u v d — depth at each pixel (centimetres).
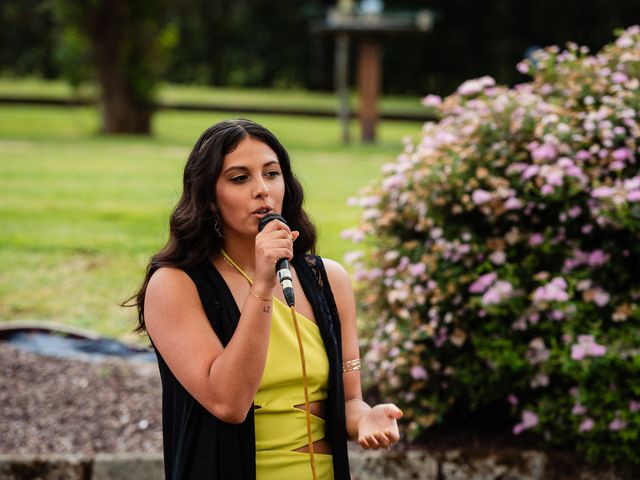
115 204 1496
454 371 656
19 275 1079
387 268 708
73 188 1644
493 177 654
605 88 707
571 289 623
